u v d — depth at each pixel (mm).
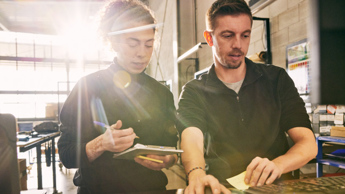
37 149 3602
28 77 11859
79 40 11266
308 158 940
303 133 1059
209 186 771
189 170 903
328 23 392
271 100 1196
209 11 1120
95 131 1134
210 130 1206
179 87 5609
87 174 1099
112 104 1167
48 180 4840
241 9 1040
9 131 605
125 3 1110
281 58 2924
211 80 1220
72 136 1106
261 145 1171
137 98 1207
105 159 1107
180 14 5652
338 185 681
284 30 2854
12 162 606
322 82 388
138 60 1115
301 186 689
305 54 2547
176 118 1200
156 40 1241
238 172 1150
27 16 9352
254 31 3381
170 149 912
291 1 2727
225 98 1193
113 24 1096
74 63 11547
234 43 1059
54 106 9789
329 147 2471
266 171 815
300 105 1150
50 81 11961
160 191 901
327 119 2555
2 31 10141
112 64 1210
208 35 1179
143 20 1080
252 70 1208
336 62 392
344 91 392
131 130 925
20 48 12086
